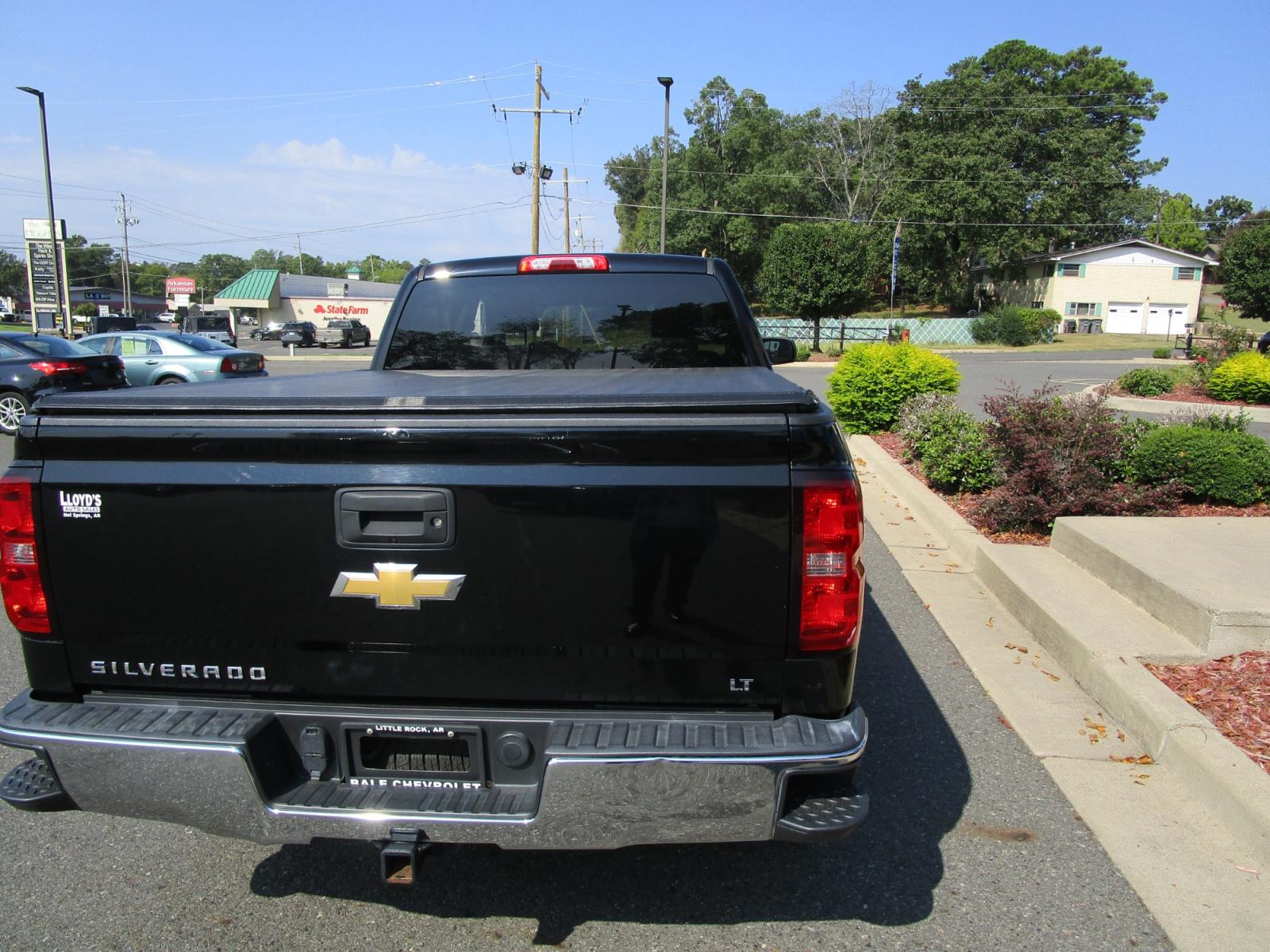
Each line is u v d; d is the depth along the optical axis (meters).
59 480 2.43
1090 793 3.50
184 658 2.49
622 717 2.39
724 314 4.34
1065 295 57.34
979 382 22.95
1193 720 3.66
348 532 2.35
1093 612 4.94
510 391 2.57
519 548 2.32
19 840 3.24
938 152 55.62
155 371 17.81
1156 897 2.87
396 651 2.40
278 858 3.13
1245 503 6.94
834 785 2.49
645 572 2.30
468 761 2.46
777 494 2.26
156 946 2.66
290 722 2.48
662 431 2.26
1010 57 65.69
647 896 2.92
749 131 61.47
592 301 4.36
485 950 2.66
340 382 3.26
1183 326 56.53
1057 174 56.66
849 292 38.94
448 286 4.41
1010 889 2.93
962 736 4.02
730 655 2.34
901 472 9.52
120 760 2.39
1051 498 6.76
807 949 2.66
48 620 2.50
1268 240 31.28
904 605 5.81
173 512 2.40
